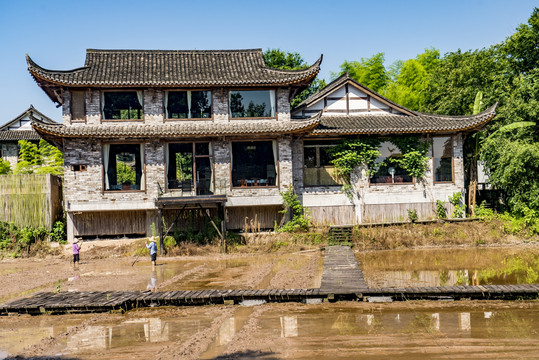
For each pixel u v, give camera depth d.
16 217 29.33
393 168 31.86
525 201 30.19
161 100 29.33
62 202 31.89
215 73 30.17
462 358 10.74
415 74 50.75
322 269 21.88
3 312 15.82
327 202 31.17
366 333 12.70
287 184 29.61
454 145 31.97
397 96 50.69
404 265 22.75
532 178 29.89
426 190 31.61
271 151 29.78
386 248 27.70
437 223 29.91
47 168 40.09
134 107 29.20
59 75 28.05
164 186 28.91
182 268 23.58
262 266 23.34
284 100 30.09
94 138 28.22
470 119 30.73
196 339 12.59
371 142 31.33
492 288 16.20
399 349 11.40
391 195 31.45
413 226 29.62
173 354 11.47
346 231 28.86
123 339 12.91
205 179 29.36
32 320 15.27
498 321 13.63
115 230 29.44
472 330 12.80
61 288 19.33
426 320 13.81
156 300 16.39
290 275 20.73
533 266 21.88
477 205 33.69
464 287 16.50
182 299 16.39
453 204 31.73
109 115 28.95
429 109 42.12
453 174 31.95
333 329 13.13
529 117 31.14
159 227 27.38
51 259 27.22
